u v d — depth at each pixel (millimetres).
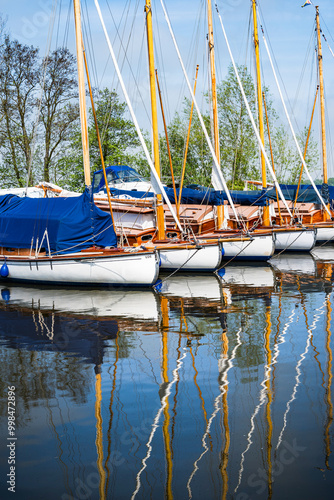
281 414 7453
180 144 38156
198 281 18750
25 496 5664
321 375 8930
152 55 19438
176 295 16109
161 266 20578
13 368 9539
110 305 14641
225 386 8523
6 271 18312
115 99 34562
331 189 32031
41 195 25000
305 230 25969
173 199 24438
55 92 33062
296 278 19141
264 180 26172
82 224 17141
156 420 7352
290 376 8914
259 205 24594
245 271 21078
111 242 17359
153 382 8766
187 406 7793
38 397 8195
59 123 33500
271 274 20203
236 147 37031
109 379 8938
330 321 12602
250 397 8062
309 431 6938
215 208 23219
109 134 35500
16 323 12773
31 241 17828
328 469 6047
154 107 19688
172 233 22781
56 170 34656
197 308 14234
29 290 17156
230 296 15891
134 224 22031
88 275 17062
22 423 7309
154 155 19969
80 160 34562
